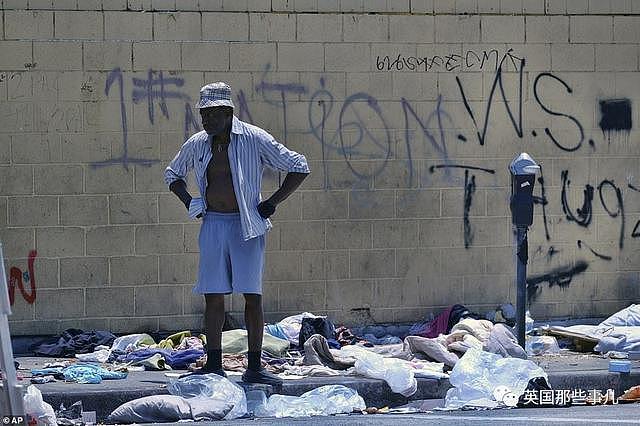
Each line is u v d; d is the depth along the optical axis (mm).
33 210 16359
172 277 16734
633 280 17875
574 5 17672
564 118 17703
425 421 12484
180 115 16656
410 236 17344
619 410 13266
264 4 16828
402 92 17250
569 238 17766
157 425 12500
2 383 10414
